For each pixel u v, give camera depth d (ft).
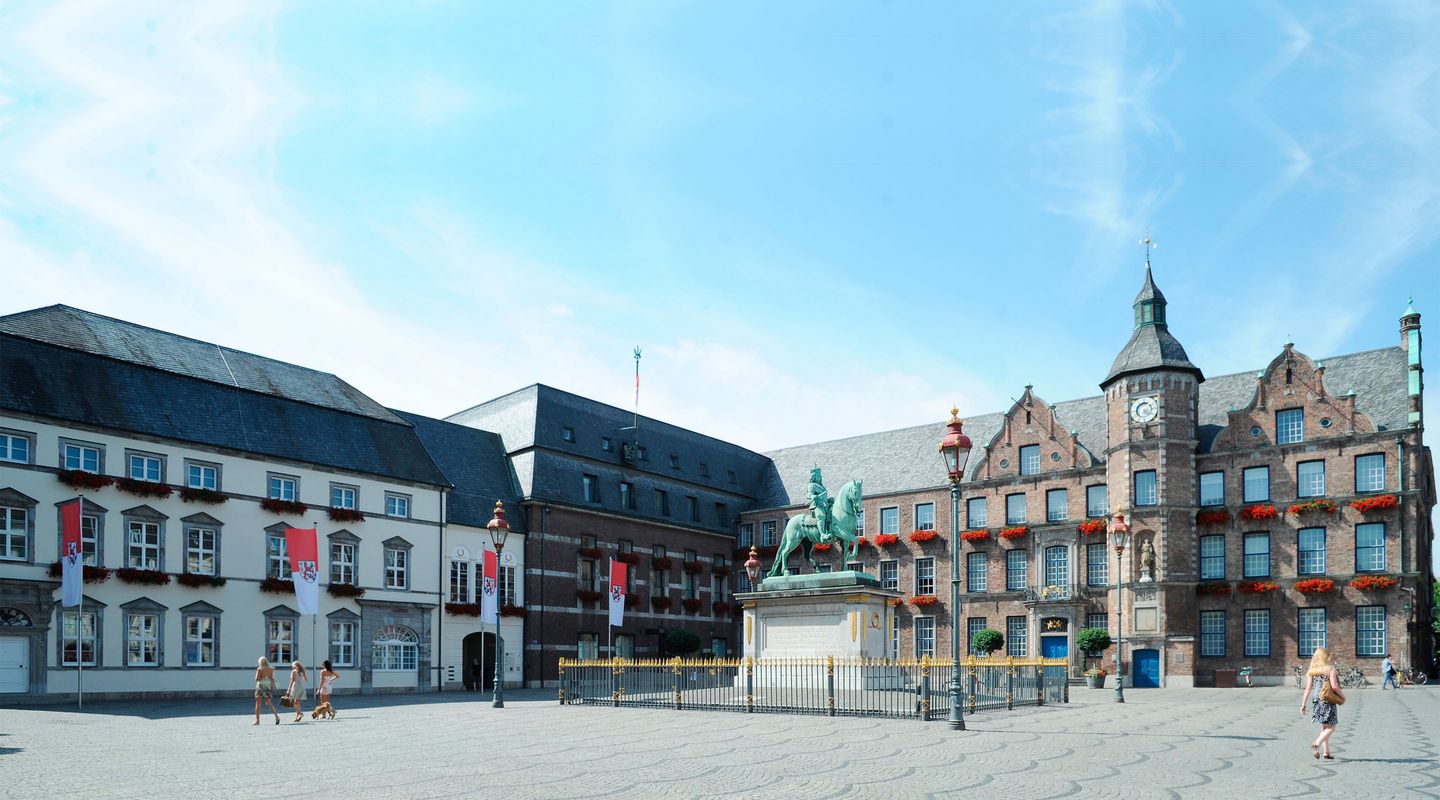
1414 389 176.45
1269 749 73.56
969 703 111.14
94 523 141.90
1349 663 173.68
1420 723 96.48
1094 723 96.12
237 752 73.00
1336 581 176.24
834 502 120.37
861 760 65.98
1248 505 186.70
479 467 202.59
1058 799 51.08
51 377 141.59
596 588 211.61
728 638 245.04
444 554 186.70
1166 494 189.37
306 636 163.63
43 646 133.59
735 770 61.16
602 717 103.14
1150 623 186.39
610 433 228.02
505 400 223.10
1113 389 199.00
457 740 81.00
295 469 166.09
